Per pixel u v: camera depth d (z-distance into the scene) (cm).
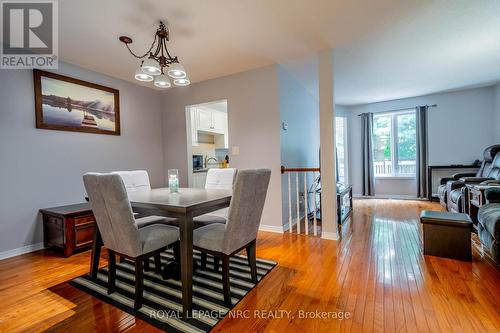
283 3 205
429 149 538
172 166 436
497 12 224
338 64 346
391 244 277
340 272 210
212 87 386
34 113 280
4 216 258
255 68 347
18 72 269
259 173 175
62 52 283
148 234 178
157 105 439
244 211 169
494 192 251
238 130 363
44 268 232
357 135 620
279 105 334
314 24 239
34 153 280
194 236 177
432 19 234
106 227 173
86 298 177
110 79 361
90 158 335
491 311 151
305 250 265
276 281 197
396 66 357
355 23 239
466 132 503
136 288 163
